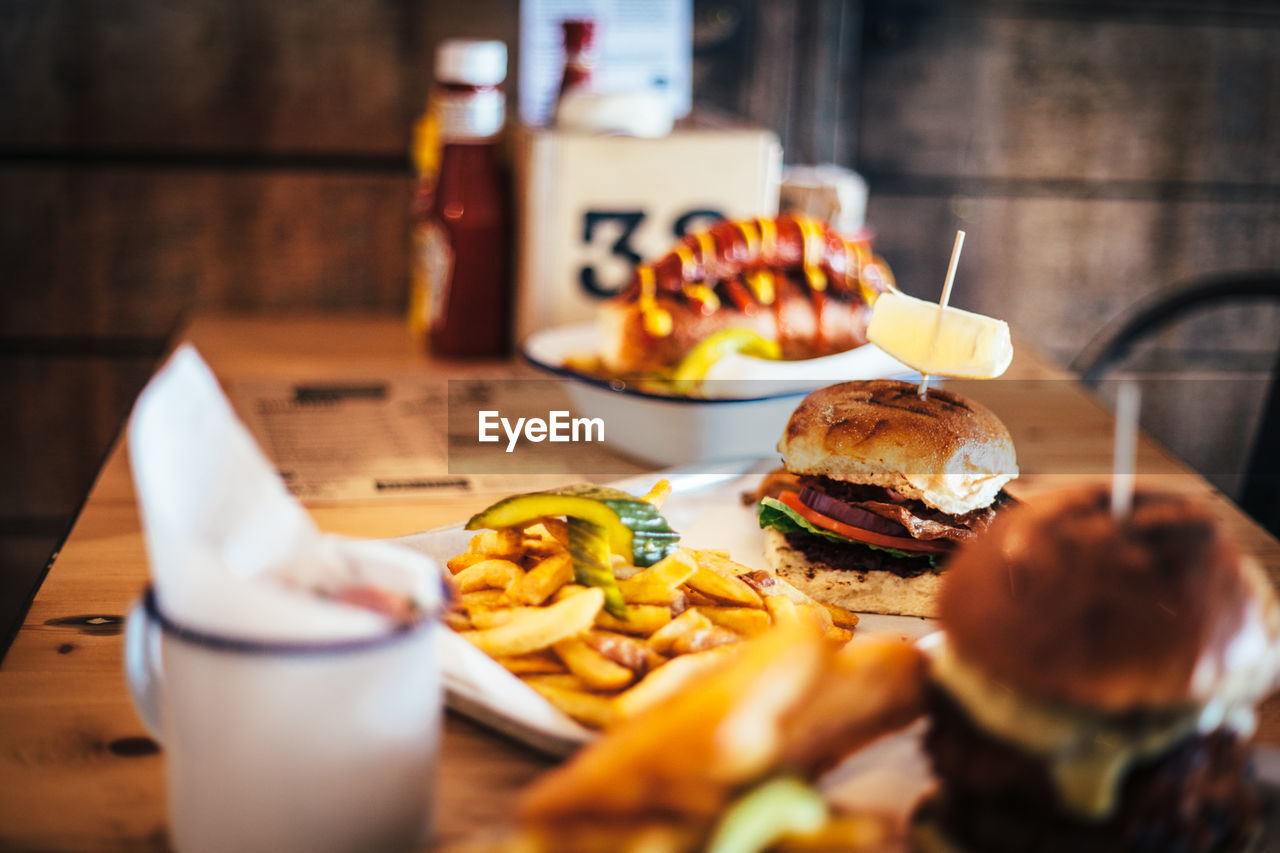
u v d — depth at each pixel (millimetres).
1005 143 1365
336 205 1277
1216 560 421
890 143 1349
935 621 753
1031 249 1397
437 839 514
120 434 953
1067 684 407
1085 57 1355
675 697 400
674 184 1077
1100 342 1327
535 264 1074
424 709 464
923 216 1372
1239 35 1372
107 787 556
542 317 1084
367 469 895
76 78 1221
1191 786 418
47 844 508
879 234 1370
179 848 458
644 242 1083
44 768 570
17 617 729
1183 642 403
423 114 1269
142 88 1230
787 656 393
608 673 590
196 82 1235
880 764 552
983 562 447
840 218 1115
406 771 457
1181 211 1410
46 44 1210
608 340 958
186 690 436
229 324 1195
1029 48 1345
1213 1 1361
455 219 1084
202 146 1249
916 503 760
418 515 839
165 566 435
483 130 1086
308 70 1245
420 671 459
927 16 1322
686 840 376
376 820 451
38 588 751
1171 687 403
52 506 1306
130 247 1262
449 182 1085
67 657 687
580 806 373
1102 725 411
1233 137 1398
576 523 657
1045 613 417
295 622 433
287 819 440
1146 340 1448
